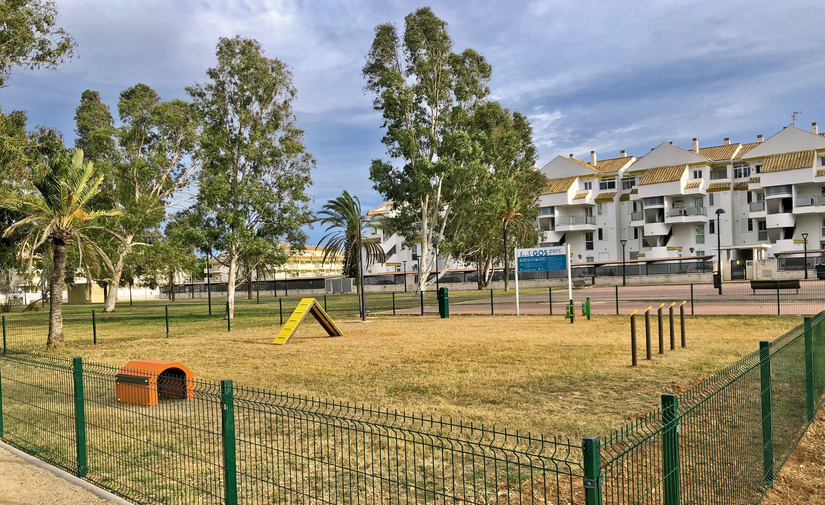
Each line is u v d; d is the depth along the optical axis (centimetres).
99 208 5003
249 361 1589
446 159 4641
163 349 1991
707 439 448
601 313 2855
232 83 3494
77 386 665
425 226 5122
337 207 5453
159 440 752
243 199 3406
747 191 7212
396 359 1517
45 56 2706
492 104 5053
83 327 3281
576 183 8381
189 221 3481
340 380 1225
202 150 3597
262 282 9188
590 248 8306
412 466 637
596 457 294
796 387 727
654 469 539
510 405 939
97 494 591
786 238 6969
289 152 3497
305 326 2819
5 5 2555
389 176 5216
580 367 1280
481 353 1575
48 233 2119
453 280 7812
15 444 778
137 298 11425
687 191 7369
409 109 4972
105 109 5816
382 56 5053
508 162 5569
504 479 589
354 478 603
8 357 891
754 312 2494
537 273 7275
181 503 541
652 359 1362
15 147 2622
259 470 635
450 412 891
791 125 6931
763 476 564
